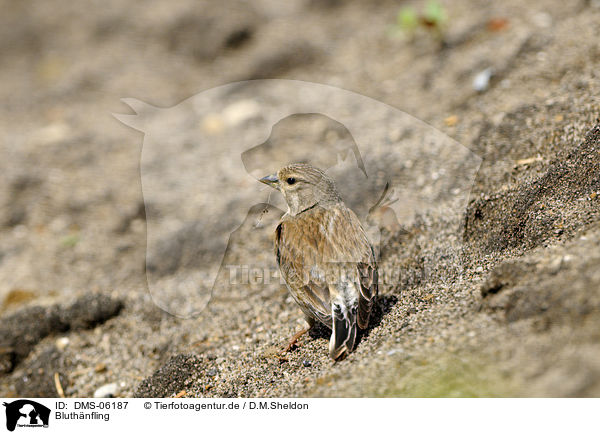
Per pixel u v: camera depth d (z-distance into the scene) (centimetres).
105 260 1223
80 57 1903
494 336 591
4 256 1287
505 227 780
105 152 1523
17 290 1159
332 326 710
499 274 638
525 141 917
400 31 1487
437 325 654
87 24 2022
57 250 1275
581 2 1266
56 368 943
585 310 545
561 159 821
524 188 816
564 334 545
